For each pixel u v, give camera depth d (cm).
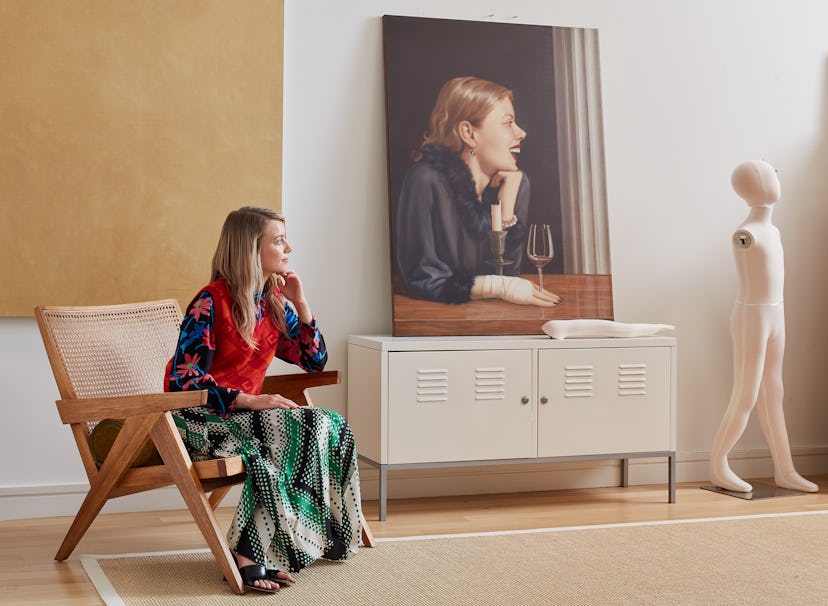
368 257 388
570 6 414
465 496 394
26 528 331
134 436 269
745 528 334
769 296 396
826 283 451
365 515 356
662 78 427
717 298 434
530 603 249
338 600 251
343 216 385
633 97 423
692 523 342
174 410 279
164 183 357
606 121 419
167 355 318
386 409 349
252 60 367
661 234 426
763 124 441
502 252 392
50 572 278
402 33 389
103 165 350
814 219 450
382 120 390
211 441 276
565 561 290
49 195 344
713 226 434
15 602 250
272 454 273
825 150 452
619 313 420
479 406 359
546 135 403
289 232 379
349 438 288
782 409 411
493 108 397
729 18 436
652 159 425
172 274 358
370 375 358
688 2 430
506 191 395
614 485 418
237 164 366
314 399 382
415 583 266
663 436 381
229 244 287
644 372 378
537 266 396
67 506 350
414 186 385
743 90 438
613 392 375
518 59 403
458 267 387
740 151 438
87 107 348
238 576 258
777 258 395
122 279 353
